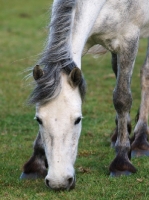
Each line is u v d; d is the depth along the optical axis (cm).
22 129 1587
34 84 919
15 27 3812
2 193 1019
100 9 1059
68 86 929
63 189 954
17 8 4616
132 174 1121
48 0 5022
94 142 1419
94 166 1195
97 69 2497
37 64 919
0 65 2589
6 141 1452
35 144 1122
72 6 963
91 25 1038
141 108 1340
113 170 1123
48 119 912
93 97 1969
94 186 1041
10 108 1833
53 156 909
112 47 1131
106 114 1742
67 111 916
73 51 991
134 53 1145
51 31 948
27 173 1116
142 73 1345
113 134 1370
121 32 1120
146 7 1159
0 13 4384
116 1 1084
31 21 4044
